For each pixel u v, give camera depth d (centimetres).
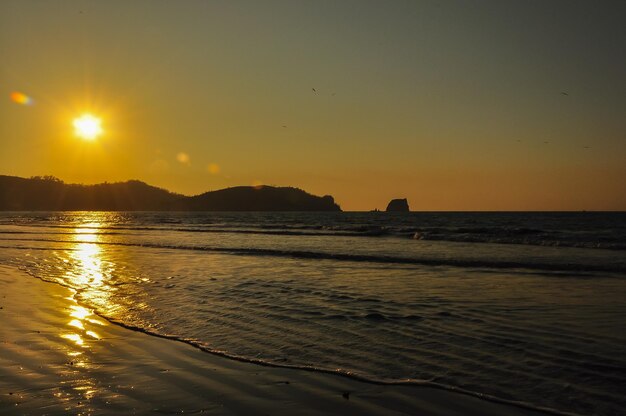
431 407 554
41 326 939
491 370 662
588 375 636
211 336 856
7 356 750
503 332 846
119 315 1027
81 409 554
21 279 1573
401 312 1013
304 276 1561
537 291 1270
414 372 662
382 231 4578
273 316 992
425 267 1803
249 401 575
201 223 7556
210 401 576
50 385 628
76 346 803
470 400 570
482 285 1374
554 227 5825
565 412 534
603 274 1599
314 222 8175
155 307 1100
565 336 816
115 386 624
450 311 1020
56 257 2269
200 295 1234
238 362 718
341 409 552
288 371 676
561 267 1773
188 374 667
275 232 4481
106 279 1543
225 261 2030
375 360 714
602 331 845
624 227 5738
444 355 729
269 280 1473
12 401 577
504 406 553
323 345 792
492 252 2419
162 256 2273
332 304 1102
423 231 4609
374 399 578
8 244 3153
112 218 11519
